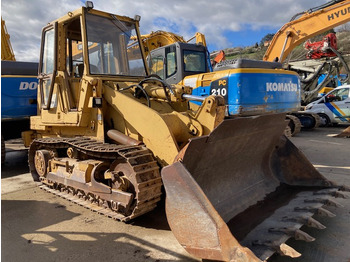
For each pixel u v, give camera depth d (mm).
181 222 2740
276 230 2848
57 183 4852
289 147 4238
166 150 3734
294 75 7949
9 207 4598
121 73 5008
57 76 4871
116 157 3943
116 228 3824
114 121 4434
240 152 3719
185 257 3131
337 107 12984
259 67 7766
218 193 3533
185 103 4727
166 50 8422
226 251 2473
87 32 4570
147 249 3307
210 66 8898
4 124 7164
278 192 4012
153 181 3621
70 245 3426
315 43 15555
